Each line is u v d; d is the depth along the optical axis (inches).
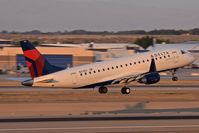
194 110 6525.6
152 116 5880.9
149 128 4977.9
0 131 4783.5
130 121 5452.8
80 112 6328.7
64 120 5551.2
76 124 5236.2
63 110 6535.4
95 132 4739.2
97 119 5625.0
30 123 5315.0
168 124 5231.3
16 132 4731.8
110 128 4977.9
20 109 6643.7
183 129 4913.9
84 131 4795.8
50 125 5167.3
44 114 6127.0
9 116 5935.0
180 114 6082.7
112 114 6092.5
